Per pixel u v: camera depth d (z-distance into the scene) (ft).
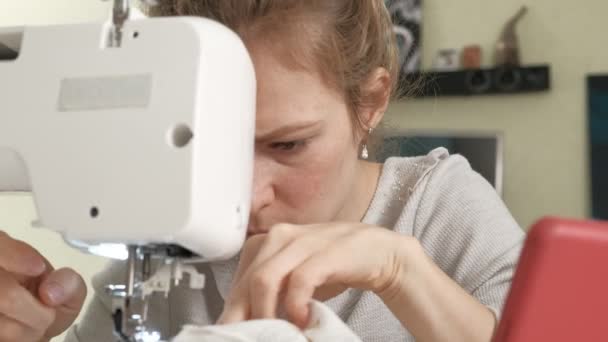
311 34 2.85
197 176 2.04
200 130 2.06
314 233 2.27
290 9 2.85
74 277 2.81
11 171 2.27
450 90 8.50
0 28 2.34
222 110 2.14
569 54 8.27
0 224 6.05
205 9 2.89
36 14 6.86
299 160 2.84
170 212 2.04
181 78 2.10
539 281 1.27
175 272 2.26
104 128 2.13
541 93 8.30
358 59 3.12
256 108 2.71
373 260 2.27
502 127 8.42
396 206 3.76
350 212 3.70
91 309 3.91
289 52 2.72
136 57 2.15
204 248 2.13
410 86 6.74
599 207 7.97
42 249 6.09
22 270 2.71
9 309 2.62
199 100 2.07
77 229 2.13
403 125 8.68
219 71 2.14
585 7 8.25
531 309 1.28
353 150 3.17
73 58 2.23
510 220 3.67
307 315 2.02
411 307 2.36
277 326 1.83
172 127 2.08
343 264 2.19
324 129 2.84
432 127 8.63
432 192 3.71
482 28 8.63
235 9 2.79
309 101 2.74
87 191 2.13
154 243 2.15
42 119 2.21
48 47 2.26
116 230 2.09
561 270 1.26
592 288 1.25
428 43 8.76
